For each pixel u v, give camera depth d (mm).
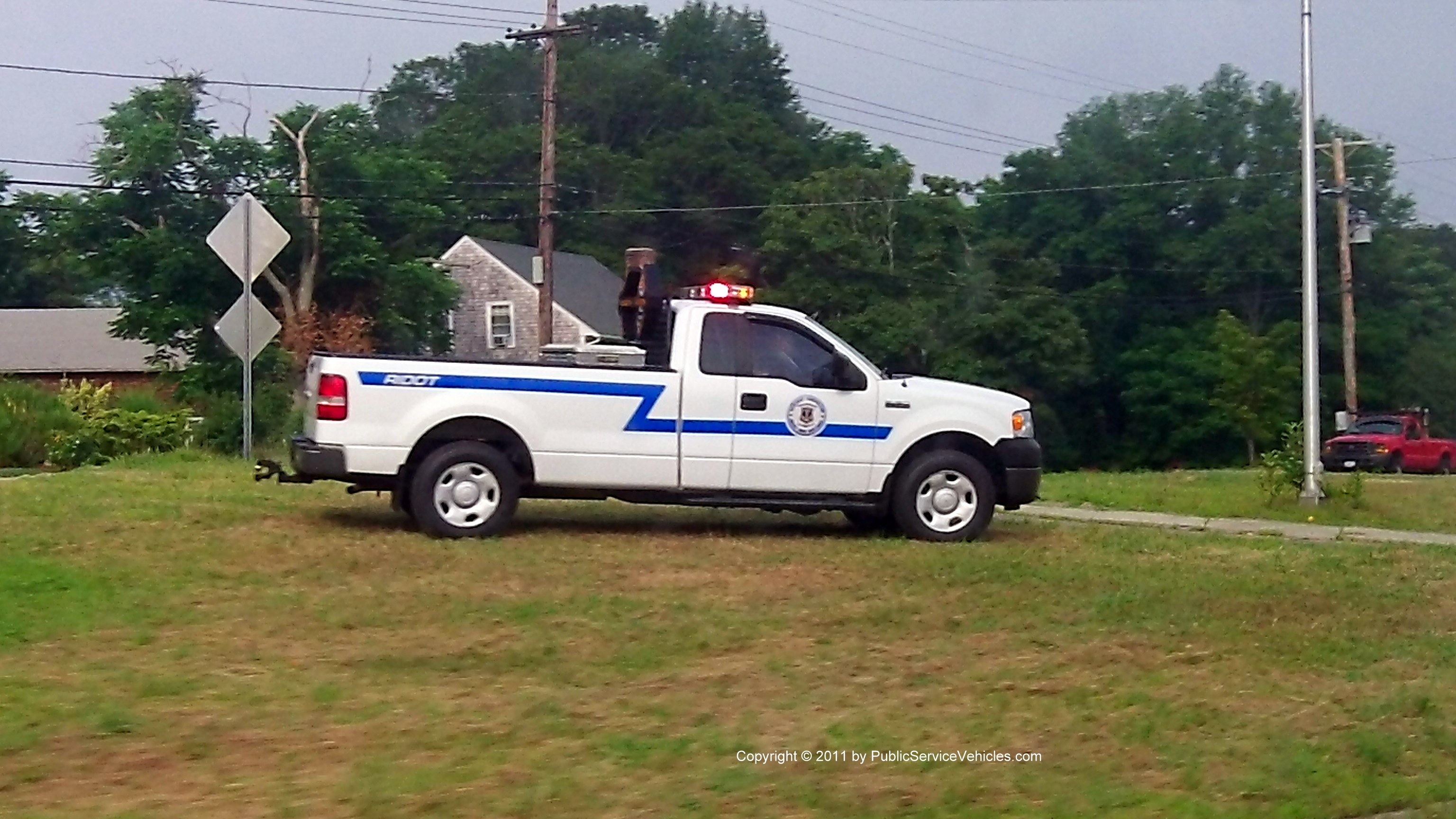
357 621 8750
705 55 75625
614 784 6145
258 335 18359
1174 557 12258
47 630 8242
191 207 42406
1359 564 12258
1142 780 6574
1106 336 60469
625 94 70375
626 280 13172
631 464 11969
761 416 12180
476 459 11648
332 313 42469
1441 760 7094
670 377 12023
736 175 62375
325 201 42469
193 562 10180
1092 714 7496
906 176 53906
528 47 74500
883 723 7199
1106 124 64188
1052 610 9812
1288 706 7832
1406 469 39062
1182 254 60562
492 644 8383
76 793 5781
